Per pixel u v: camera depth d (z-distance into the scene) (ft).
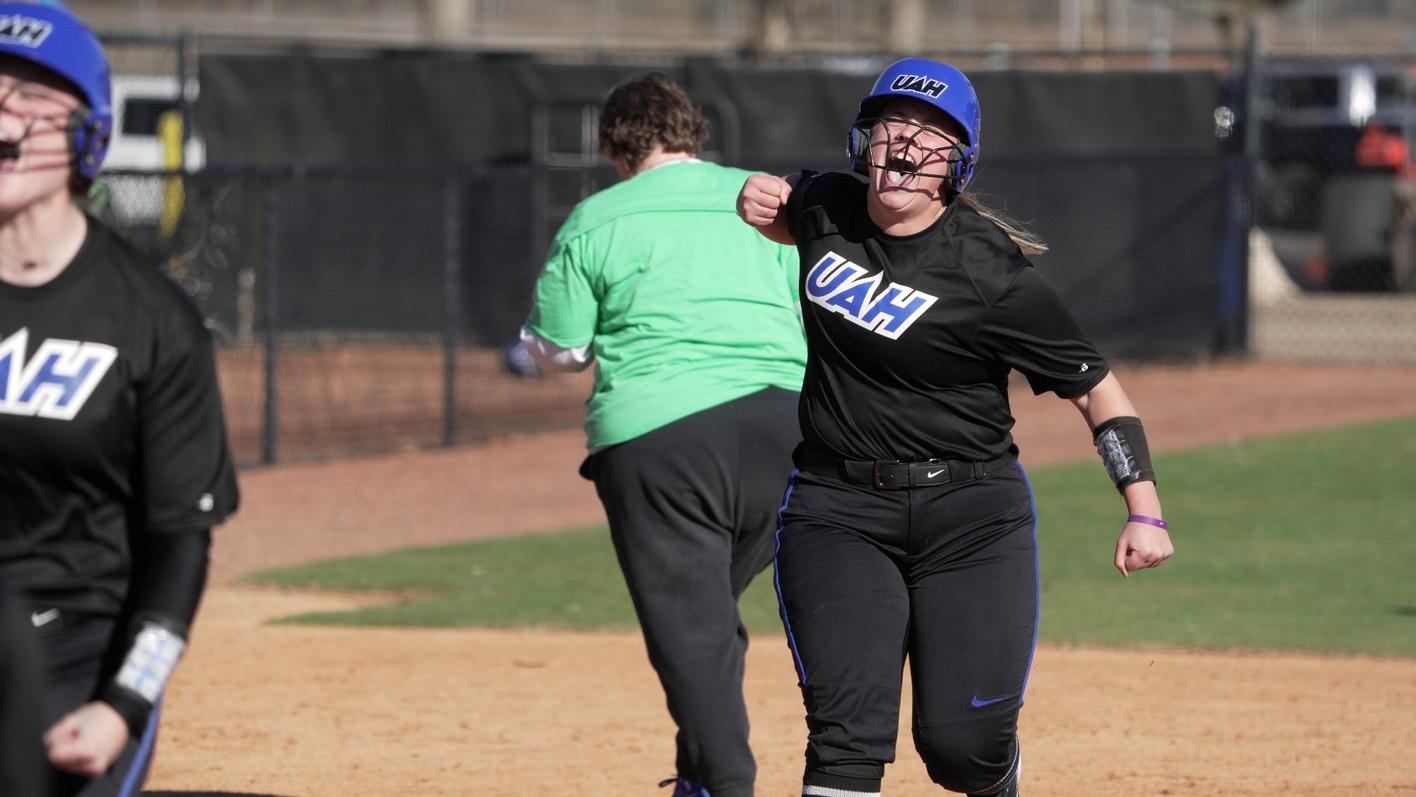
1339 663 87.92
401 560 116.37
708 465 57.62
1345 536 119.85
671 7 429.38
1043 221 207.00
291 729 77.36
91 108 36.83
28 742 26.50
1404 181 275.80
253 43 219.41
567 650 92.63
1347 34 433.48
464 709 80.89
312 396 188.24
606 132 62.49
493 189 207.10
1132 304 210.18
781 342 59.36
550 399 192.95
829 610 48.29
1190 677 85.40
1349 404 183.32
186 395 37.58
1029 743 74.49
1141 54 211.20
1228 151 214.07
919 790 69.05
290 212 200.54
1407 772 70.18
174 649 36.96
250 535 125.80
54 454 36.45
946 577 49.39
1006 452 50.52
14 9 36.60
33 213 36.55
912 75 47.09
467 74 214.69
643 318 58.90
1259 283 276.62
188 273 182.19
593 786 69.10
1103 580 107.65
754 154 212.84
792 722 78.33
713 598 57.88
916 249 47.57
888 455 49.24
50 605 37.45
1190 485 139.33
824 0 361.71
